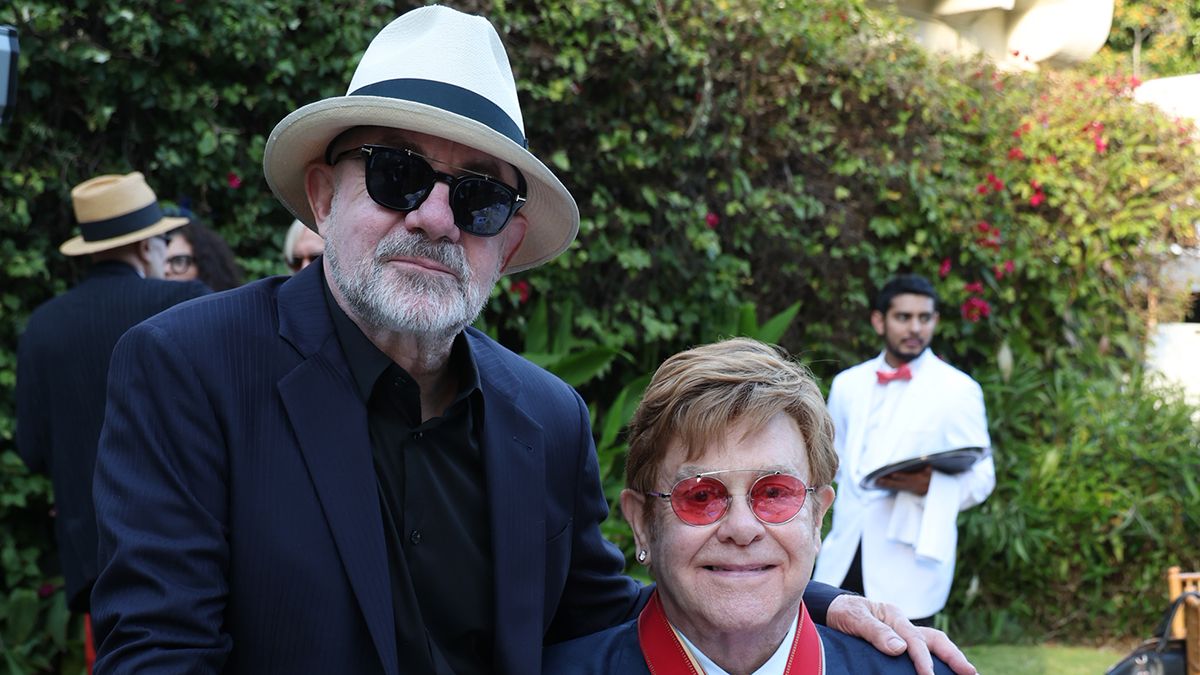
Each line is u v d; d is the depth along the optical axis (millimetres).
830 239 5746
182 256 3811
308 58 4242
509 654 1721
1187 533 6098
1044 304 6703
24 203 3945
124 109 4137
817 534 1837
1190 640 3260
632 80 4777
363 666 1585
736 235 5363
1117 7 13539
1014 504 5934
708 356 1813
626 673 1839
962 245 6078
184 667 1453
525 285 4719
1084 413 6355
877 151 5773
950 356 6465
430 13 1774
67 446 3207
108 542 1518
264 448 1592
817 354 5871
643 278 5098
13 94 2836
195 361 1588
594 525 2031
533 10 4617
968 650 5785
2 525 4121
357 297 1662
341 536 1583
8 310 4062
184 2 3939
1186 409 6332
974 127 6242
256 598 1557
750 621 1724
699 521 1733
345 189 1713
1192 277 7273
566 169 4676
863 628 1898
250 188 4371
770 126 5371
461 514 1762
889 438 4066
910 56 6031
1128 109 6941
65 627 4145
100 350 3195
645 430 1812
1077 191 6570
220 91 4199
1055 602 6137
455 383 1812
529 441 1852
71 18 3895
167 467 1535
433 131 1649
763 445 1749
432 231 1660
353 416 1658
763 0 5125
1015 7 8492
